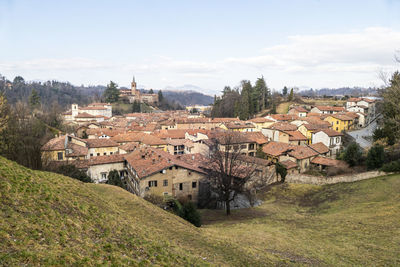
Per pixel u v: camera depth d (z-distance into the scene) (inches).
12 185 596.7
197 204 1881.2
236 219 1391.5
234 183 1608.0
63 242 474.9
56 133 3228.3
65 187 769.6
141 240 623.8
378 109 3681.1
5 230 433.7
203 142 2787.9
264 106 5669.3
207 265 601.9
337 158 2315.5
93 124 4500.5
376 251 803.4
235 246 797.9
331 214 1323.8
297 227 1119.0
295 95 6358.3
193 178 1875.0
